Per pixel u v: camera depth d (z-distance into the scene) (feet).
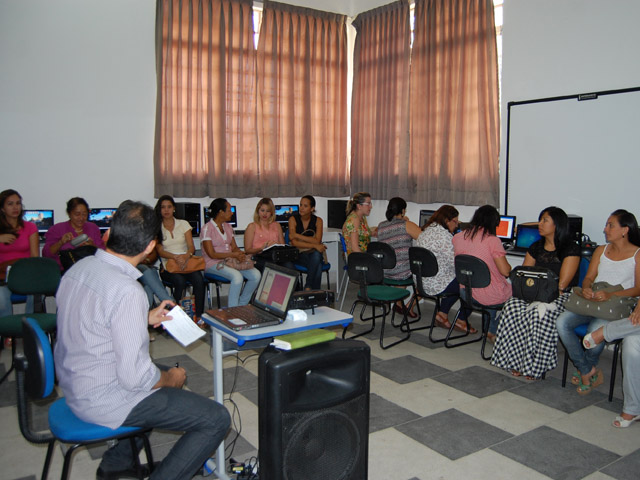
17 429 9.00
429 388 10.80
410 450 8.25
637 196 13.07
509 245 15.35
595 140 13.83
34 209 16.29
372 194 21.03
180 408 5.89
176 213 17.54
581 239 13.74
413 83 19.07
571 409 9.82
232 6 19.01
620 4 13.15
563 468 7.72
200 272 14.99
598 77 13.70
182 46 18.25
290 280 7.23
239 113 19.35
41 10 16.16
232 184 19.52
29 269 11.05
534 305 11.11
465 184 17.34
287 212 19.89
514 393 10.57
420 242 14.07
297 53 20.63
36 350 5.73
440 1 17.81
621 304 9.61
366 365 6.28
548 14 14.74
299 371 5.78
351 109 22.03
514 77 15.74
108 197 17.65
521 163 15.67
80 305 5.61
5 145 15.96
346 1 21.90
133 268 5.91
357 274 13.37
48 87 16.43
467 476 7.52
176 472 5.89
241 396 10.30
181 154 18.48
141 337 5.55
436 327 15.43
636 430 8.96
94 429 5.75
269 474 5.88
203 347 13.57
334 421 6.08
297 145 21.01
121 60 17.48
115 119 17.54
